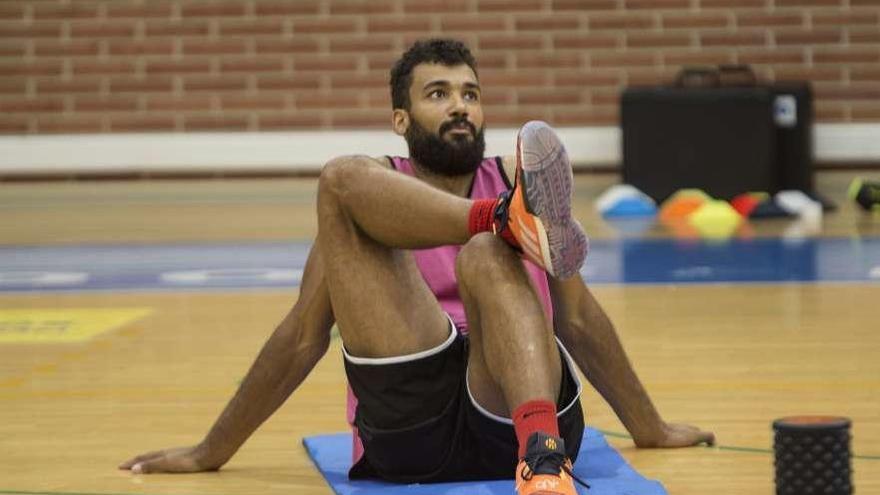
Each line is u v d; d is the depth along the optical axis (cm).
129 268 1992
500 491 812
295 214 2562
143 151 2789
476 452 834
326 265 802
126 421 1103
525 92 2777
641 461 933
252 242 2228
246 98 2803
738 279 1806
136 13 2795
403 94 863
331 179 792
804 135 2608
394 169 872
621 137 2670
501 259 768
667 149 2617
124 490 887
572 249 759
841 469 719
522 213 746
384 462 843
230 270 1956
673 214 2484
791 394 1154
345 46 2783
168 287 1823
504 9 2762
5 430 1074
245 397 905
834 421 728
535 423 742
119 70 2803
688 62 2750
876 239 2152
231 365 1331
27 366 1338
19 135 2817
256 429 962
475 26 2769
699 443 977
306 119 2797
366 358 805
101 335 1502
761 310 1578
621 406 948
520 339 755
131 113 2809
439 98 855
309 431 1062
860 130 2714
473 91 864
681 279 1819
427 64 857
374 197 780
